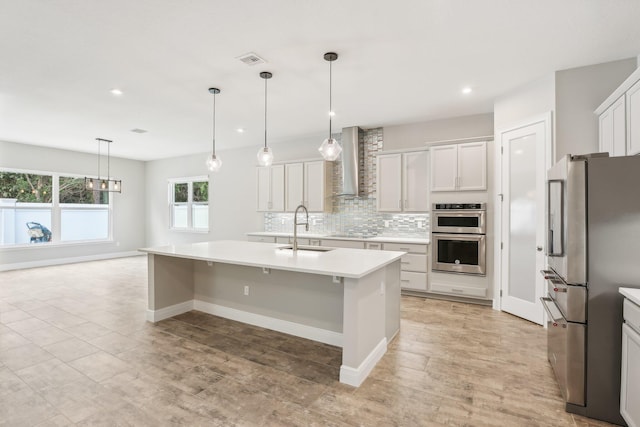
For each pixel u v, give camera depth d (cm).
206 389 224
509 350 290
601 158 191
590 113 317
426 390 225
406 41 271
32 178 692
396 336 323
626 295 174
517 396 219
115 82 353
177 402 208
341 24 247
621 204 187
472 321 366
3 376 240
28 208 687
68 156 743
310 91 382
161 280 361
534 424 191
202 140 643
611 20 241
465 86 368
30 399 211
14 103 418
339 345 297
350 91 382
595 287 193
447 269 443
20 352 280
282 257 295
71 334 320
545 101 341
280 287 330
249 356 275
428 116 480
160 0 216
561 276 213
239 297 359
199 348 290
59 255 730
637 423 167
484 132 465
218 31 255
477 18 239
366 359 248
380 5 224
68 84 358
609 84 310
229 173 739
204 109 446
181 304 382
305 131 575
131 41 270
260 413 198
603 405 193
